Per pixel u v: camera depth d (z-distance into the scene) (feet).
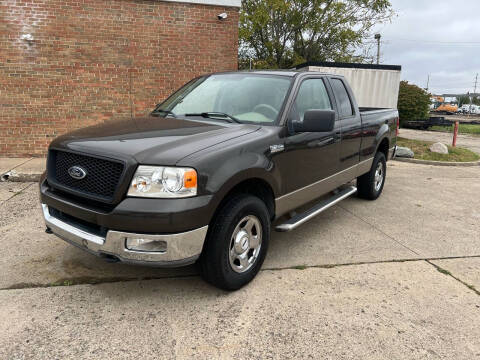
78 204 9.38
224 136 10.30
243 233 10.34
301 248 13.76
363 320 9.49
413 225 16.76
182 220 8.58
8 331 8.56
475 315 9.94
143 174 8.64
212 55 29.27
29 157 27.35
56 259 12.12
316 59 83.20
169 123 11.52
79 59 26.81
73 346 8.16
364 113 17.70
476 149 45.88
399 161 34.94
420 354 8.36
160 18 27.73
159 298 10.13
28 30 25.73
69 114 27.40
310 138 12.77
